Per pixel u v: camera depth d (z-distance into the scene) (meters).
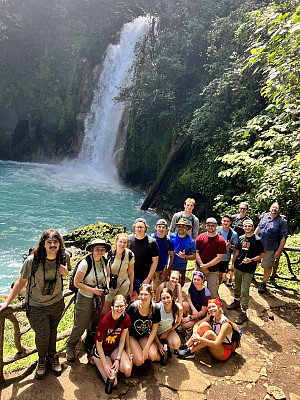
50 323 3.60
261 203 8.85
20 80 26.34
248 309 5.41
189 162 16.97
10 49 25.66
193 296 4.59
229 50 16.42
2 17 25.22
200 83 18.73
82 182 21.94
